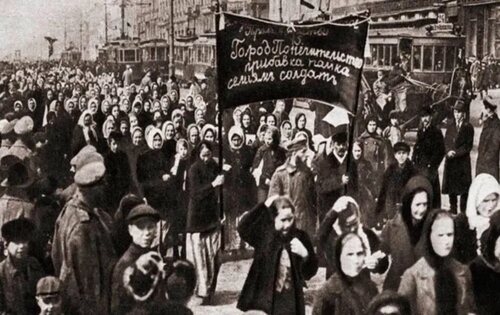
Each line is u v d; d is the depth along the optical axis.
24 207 7.55
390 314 7.24
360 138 8.95
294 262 7.43
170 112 8.60
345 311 7.23
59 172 8.03
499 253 7.84
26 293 7.02
